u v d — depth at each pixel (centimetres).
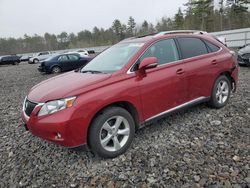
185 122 486
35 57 3756
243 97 625
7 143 469
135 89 385
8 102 828
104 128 361
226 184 298
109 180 327
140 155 378
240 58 1135
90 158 382
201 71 484
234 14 5291
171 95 436
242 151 366
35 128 351
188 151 379
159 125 480
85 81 369
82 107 336
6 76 1809
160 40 445
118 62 416
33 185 333
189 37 494
